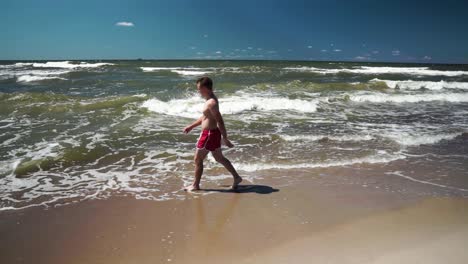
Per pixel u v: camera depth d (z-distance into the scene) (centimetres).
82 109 1187
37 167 625
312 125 995
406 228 412
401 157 702
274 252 360
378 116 1147
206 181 571
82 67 4088
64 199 499
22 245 376
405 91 1811
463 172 620
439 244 373
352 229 409
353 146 772
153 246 373
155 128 937
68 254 359
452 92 1783
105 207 473
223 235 397
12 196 508
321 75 2869
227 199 500
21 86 1922
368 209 466
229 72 3098
